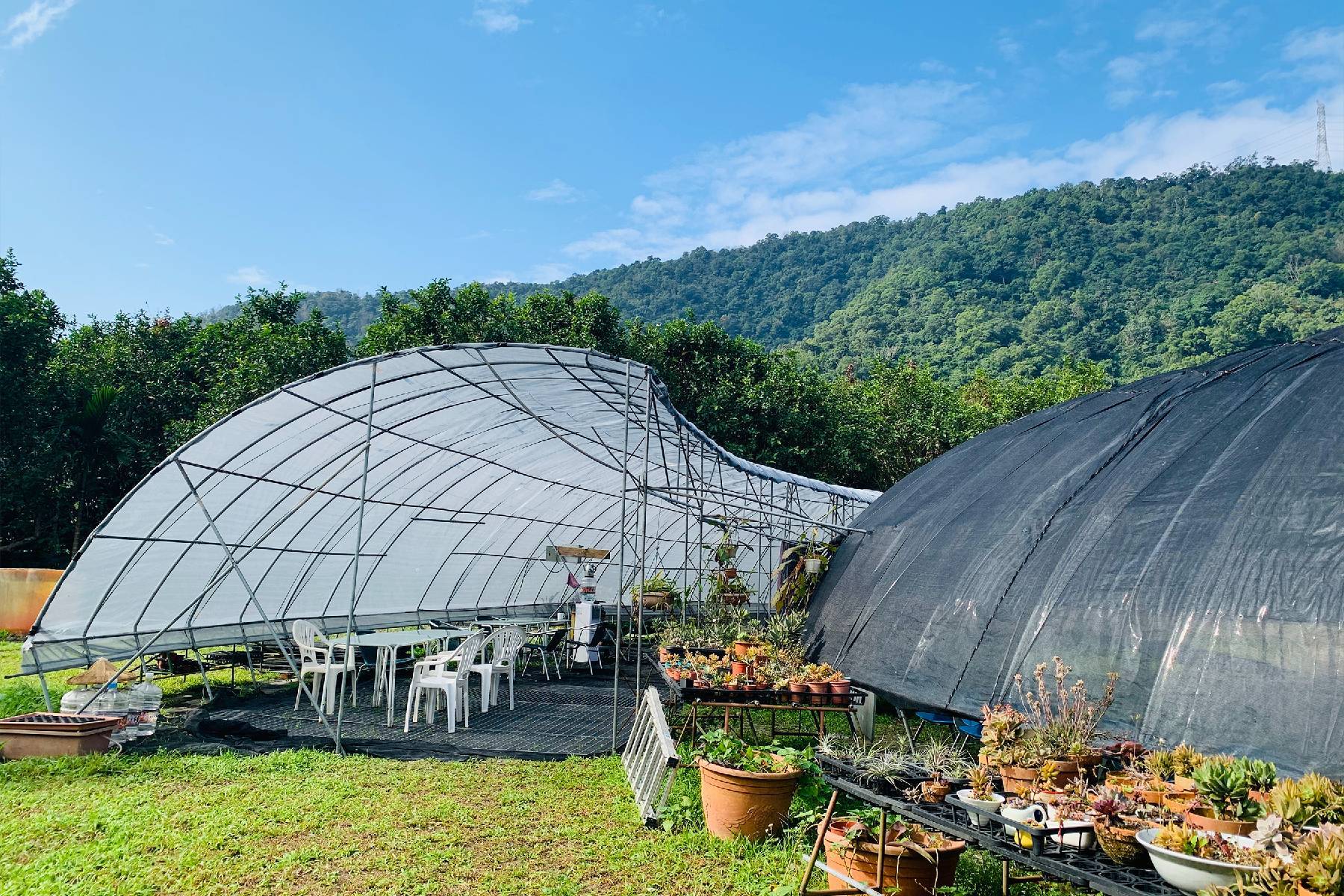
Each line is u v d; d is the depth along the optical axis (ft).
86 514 93.09
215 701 40.01
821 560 42.29
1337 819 11.07
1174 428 26.71
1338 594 16.99
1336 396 21.72
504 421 41.70
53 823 21.54
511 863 19.66
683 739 32.04
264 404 31.50
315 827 21.94
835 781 17.11
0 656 53.42
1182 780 14.29
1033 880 17.29
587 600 55.21
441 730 34.50
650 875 18.93
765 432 98.12
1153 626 20.42
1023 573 26.13
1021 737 17.71
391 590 54.19
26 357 83.51
